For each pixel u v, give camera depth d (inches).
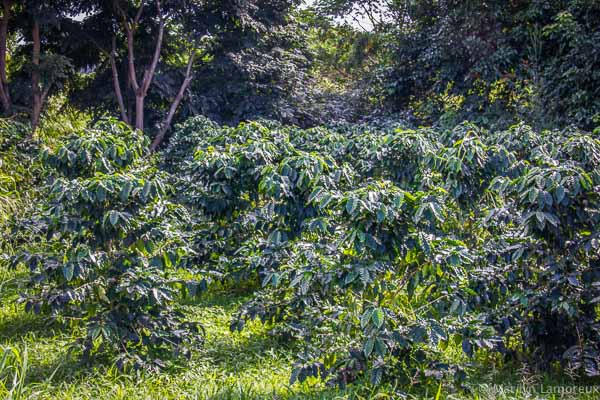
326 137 326.3
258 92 608.7
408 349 142.4
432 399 137.2
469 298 157.4
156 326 167.6
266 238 234.7
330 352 141.6
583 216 145.6
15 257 181.9
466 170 219.0
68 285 172.9
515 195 159.9
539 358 158.4
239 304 237.3
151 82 566.3
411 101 570.9
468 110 491.5
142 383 154.6
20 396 132.3
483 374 162.4
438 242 137.6
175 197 272.2
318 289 169.2
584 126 429.4
